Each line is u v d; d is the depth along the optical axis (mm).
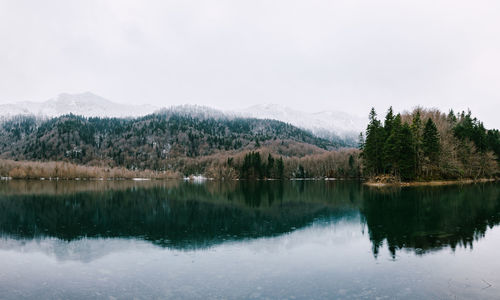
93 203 54219
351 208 43312
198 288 15305
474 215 34125
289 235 27500
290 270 17922
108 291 15219
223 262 19672
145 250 22844
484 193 55656
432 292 14383
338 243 24203
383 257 20062
